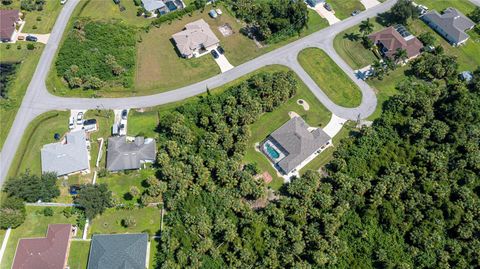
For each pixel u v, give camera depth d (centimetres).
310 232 12606
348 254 12544
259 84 15975
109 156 14412
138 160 14338
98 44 17438
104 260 12050
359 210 13325
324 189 13512
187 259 12150
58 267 12162
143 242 12556
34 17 18688
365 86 16800
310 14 19288
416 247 12575
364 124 15625
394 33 17800
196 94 16375
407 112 15425
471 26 18588
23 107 15825
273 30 18338
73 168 14138
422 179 13725
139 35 18125
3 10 18350
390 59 16875
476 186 13725
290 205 13150
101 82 16250
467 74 16912
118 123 15488
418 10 18538
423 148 14538
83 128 15312
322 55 17775
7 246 12812
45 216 13362
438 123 14850
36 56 17325
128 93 16350
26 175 13725
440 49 17325
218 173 13638
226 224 12725
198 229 12538
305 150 14488
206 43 17450
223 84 16675
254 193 13450
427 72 16838
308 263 12169
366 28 18375
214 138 14462
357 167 14100
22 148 14812
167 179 13850
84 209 13300
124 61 17050
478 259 12150
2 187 13912
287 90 15900
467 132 14762
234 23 18775
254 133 15400
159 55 17525
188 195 13488
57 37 18000
